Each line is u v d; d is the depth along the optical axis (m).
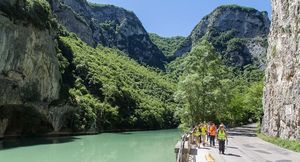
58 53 112.62
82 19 191.00
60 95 85.31
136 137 84.81
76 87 111.44
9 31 60.81
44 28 74.88
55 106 80.69
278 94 42.31
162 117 135.38
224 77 64.00
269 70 49.66
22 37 64.88
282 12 43.03
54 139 72.06
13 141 62.88
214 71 60.12
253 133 55.34
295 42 36.97
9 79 62.66
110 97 116.69
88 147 57.25
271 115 45.94
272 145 35.53
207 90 57.09
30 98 70.19
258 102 77.94
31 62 68.75
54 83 80.25
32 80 70.38
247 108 86.00
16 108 69.06
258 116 71.38
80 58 129.38
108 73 135.38
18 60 63.88
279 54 43.50
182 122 60.97
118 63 171.12
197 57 60.84
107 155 46.81
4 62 59.84
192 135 32.81
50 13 81.44
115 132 106.88
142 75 172.50
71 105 89.12
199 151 28.64
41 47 73.06
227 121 83.50
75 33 180.00
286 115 37.97
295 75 36.09
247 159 24.47
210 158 23.70
